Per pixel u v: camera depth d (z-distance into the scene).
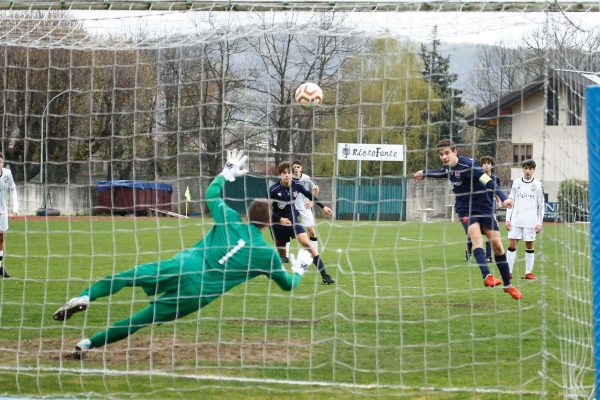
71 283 24.02
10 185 26.19
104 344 13.34
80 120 35.41
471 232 19.78
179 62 18.22
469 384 12.30
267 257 13.16
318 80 30.17
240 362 13.80
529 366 13.42
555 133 14.25
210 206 13.48
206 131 33.06
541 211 26.22
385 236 44.69
